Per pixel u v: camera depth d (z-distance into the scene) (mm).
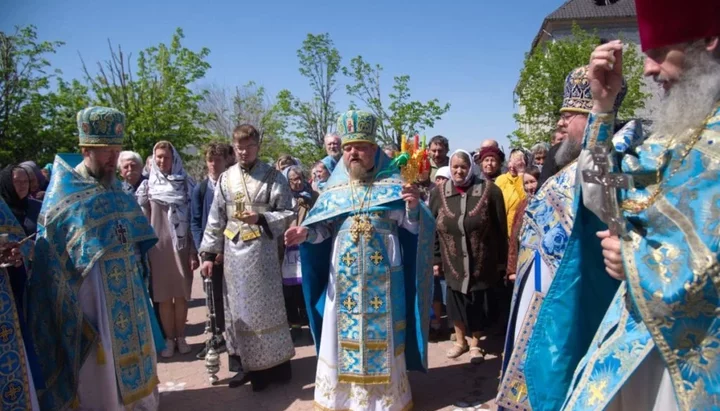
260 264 4395
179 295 5492
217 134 27078
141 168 5809
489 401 4160
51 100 20609
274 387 4590
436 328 5707
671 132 1633
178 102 21062
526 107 20516
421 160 3561
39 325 3564
